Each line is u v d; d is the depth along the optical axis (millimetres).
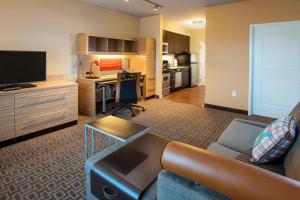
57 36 4047
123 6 4777
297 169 1076
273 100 4219
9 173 2146
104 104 4434
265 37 4148
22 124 2924
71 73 4379
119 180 1291
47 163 2361
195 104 5371
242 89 4500
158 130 3484
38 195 1830
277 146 1379
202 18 6125
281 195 628
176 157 865
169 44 6965
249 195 681
